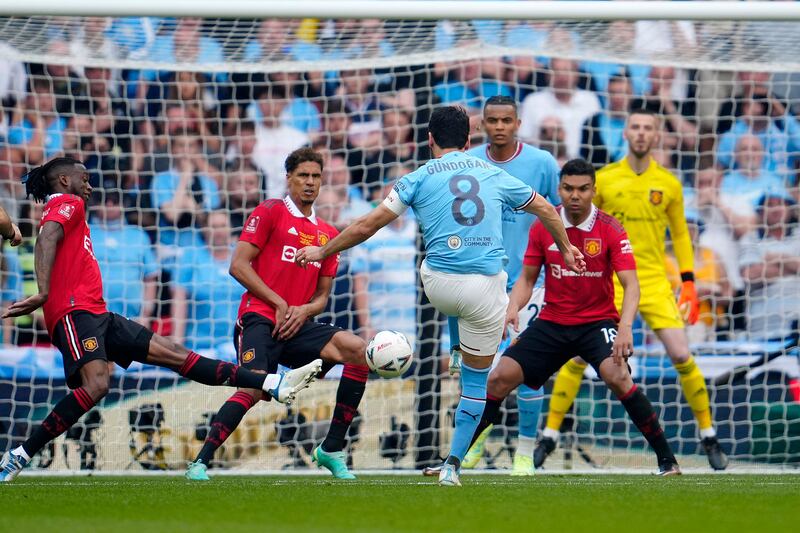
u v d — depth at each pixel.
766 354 32.06
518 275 24.61
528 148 24.66
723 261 35.84
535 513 14.23
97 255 33.94
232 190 35.44
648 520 13.54
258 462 29.06
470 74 35.84
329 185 35.50
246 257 22.12
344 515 14.02
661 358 32.69
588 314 22.34
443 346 31.41
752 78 36.78
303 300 22.55
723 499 16.48
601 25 28.23
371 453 29.58
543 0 25.41
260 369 21.42
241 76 35.50
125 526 12.86
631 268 21.67
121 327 20.34
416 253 29.75
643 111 26.44
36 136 34.41
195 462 21.52
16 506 15.47
